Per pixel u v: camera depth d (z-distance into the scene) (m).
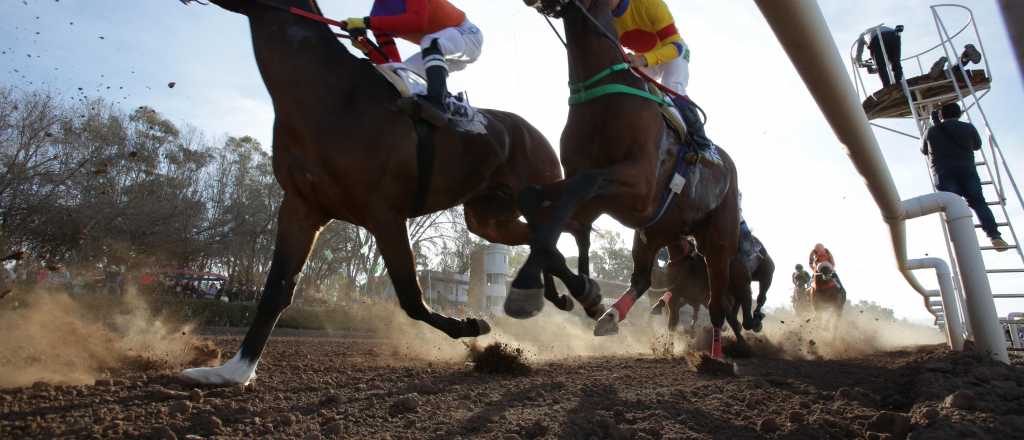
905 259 5.83
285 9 3.98
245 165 30.84
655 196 4.16
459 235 40.44
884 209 4.68
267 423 2.87
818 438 2.74
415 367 5.34
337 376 4.52
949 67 6.54
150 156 24.95
